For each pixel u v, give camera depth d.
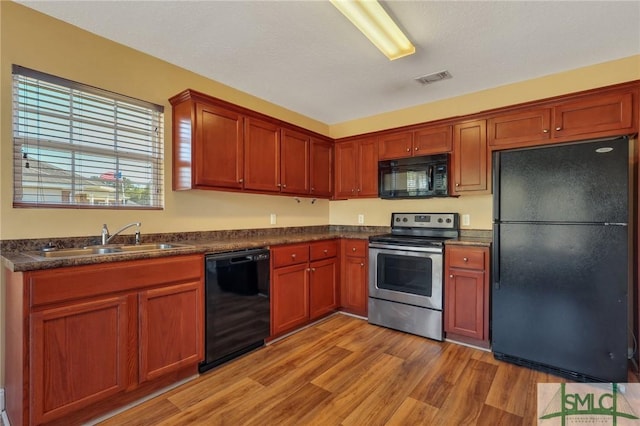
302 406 1.84
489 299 2.54
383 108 3.64
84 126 2.11
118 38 2.18
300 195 3.39
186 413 1.76
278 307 2.75
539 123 2.58
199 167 2.43
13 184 1.81
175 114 2.53
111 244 2.16
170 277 1.96
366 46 2.28
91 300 1.62
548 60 2.48
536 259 2.25
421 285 2.85
